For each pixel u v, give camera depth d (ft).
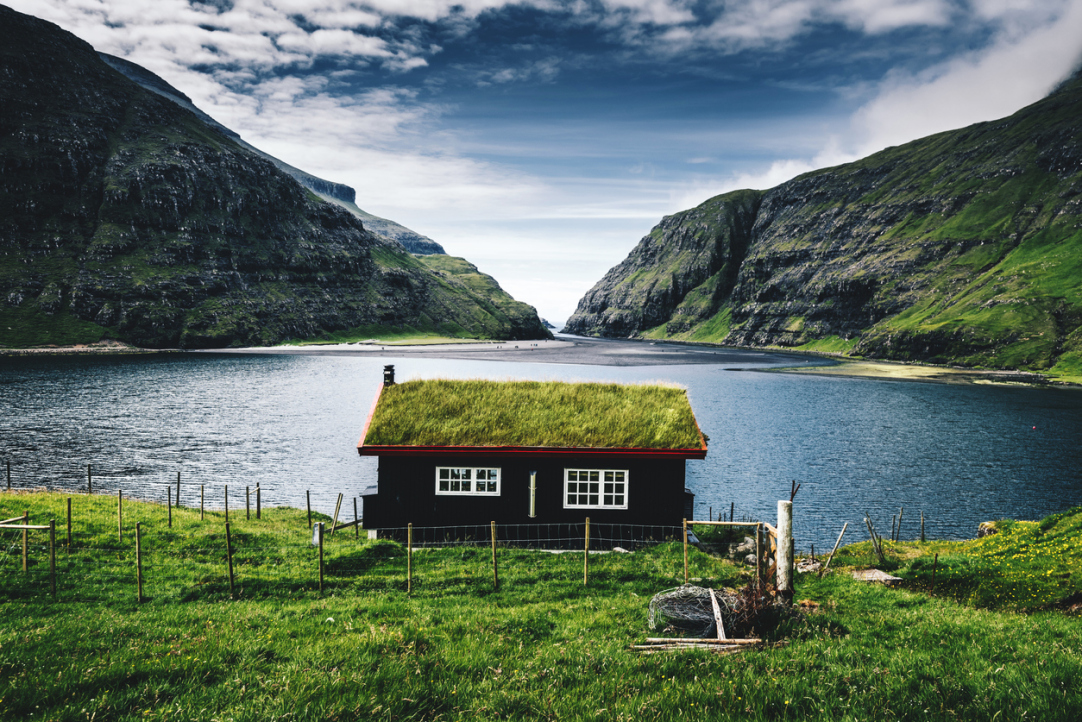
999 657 35.35
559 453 93.76
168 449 235.61
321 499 177.99
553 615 49.96
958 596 65.41
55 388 399.03
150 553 75.82
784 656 35.76
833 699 29.09
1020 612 57.98
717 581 62.44
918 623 45.29
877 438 298.15
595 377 549.95
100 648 38.73
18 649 37.06
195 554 77.41
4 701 28.32
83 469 201.05
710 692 29.78
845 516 179.83
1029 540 85.40
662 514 95.04
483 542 94.73
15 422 280.10
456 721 28.22
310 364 649.20
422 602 55.01
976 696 28.66
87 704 28.45
